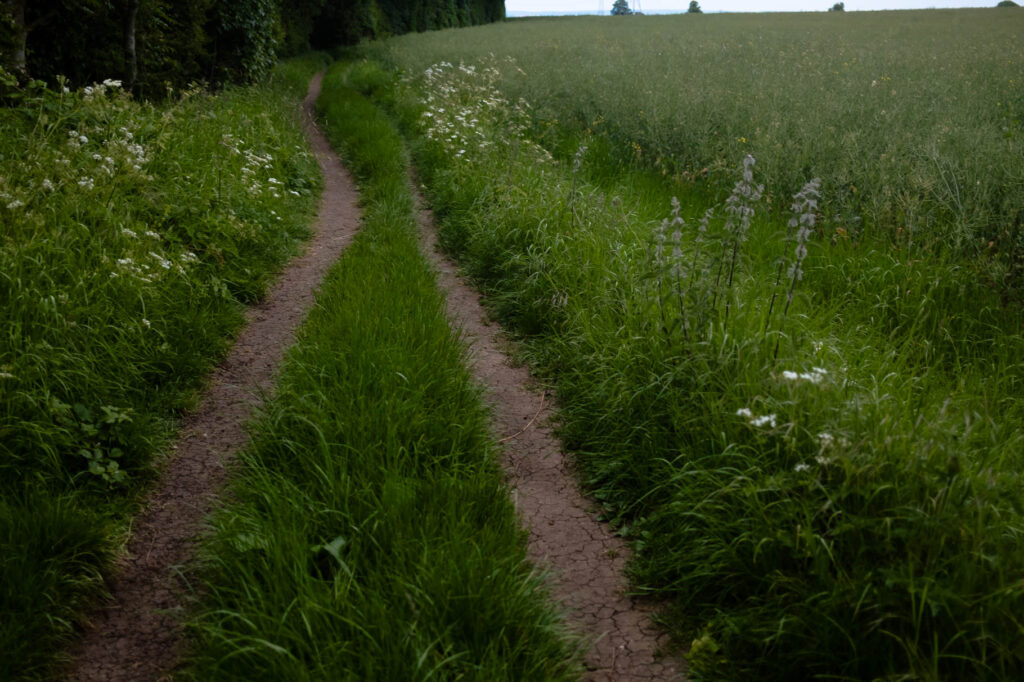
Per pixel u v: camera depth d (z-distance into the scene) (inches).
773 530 102.8
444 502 118.6
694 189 335.0
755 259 236.7
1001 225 225.0
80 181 210.1
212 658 91.2
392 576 99.3
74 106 264.7
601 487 138.9
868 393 126.9
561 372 184.7
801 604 93.0
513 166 331.9
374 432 133.6
